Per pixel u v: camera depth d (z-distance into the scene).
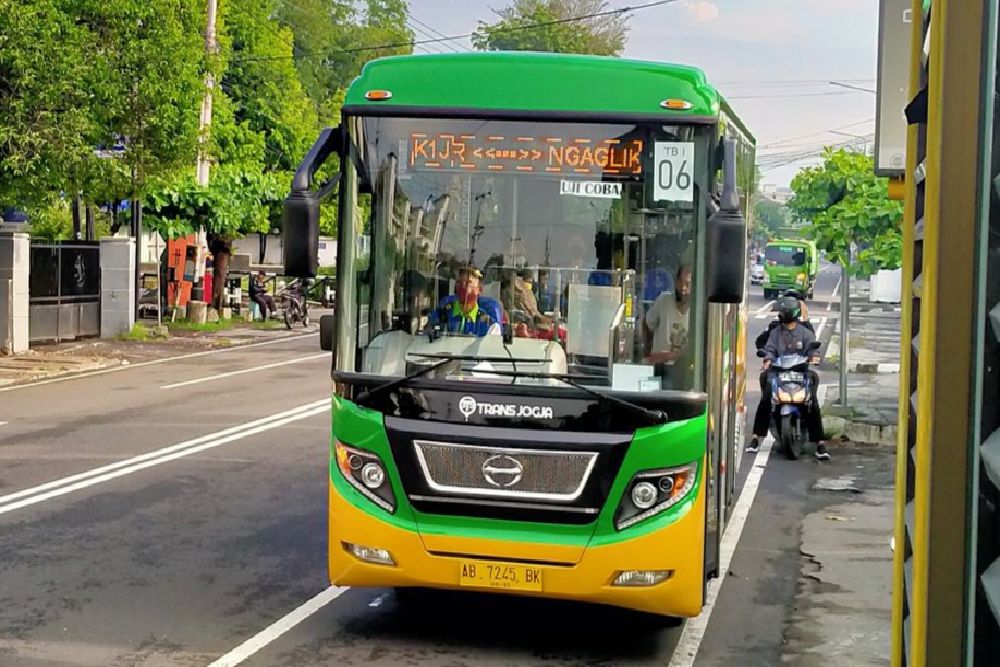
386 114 6.38
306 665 6.19
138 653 6.29
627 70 6.29
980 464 2.15
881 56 7.22
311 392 18.05
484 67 6.37
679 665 6.37
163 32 21.50
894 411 15.19
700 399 6.07
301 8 66.44
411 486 6.11
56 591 7.40
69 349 24.19
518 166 6.29
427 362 6.18
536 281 6.24
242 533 9.03
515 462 6.00
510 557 6.00
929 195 2.35
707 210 6.15
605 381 6.09
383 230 6.38
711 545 6.69
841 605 7.57
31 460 11.88
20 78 19.09
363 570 6.21
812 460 12.91
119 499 10.12
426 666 6.23
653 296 6.14
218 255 33.19
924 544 2.29
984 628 2.15
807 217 15.64
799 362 12.84
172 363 22.66
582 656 6.48
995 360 2.15
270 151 45.16
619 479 5.95
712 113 6.19
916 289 3.17
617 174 6.23
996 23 2.17
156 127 22.31
